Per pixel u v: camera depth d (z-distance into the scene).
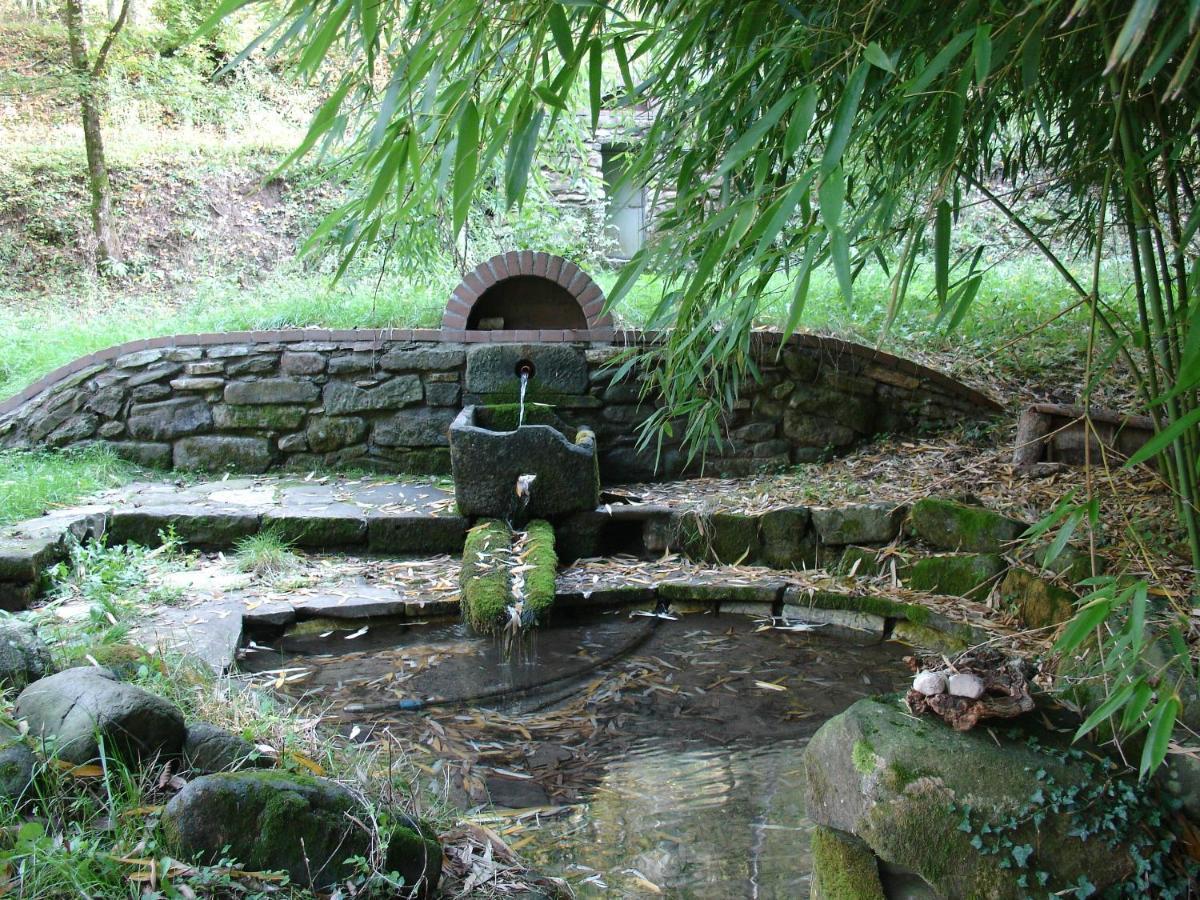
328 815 1.81
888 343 5.29
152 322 6.07
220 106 8.75
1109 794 1.86
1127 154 1.82
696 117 2.06
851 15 1.82
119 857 1.66
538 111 1.73
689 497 4.62
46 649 2.43
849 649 3.52
